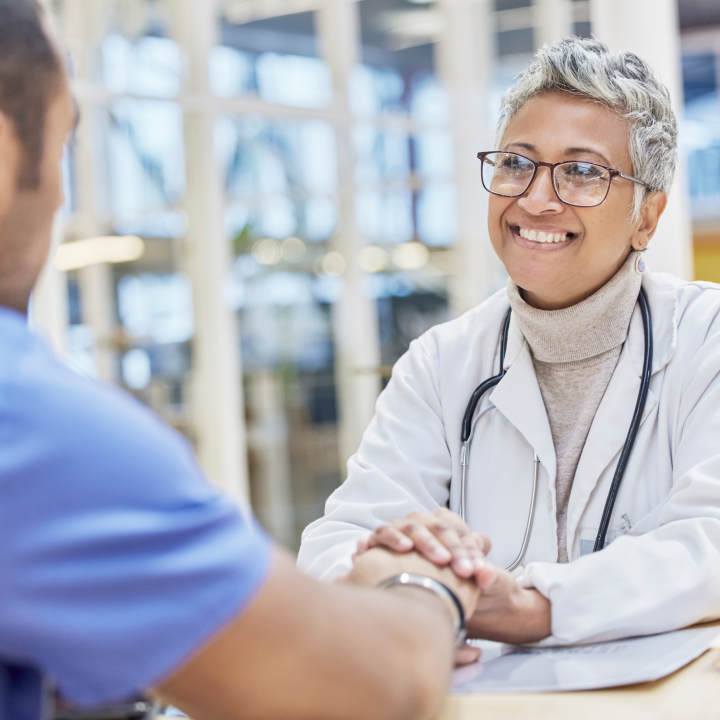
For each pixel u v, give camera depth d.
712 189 9.19
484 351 1.44
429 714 0.65
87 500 0.49
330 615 0.58
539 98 1.29
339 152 5.39
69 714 0.75
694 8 8.92
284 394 5.11
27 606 0.48
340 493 1.35
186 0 4.80
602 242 1.27
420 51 5.82
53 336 4.24
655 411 1.29
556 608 0.97
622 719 0.73
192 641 0.51
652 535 1.07
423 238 5.75
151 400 4.70
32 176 0.58
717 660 0.86
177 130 4.80
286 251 5.15
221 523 0.54
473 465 1.39
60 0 4.48
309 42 5.32
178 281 4.80
